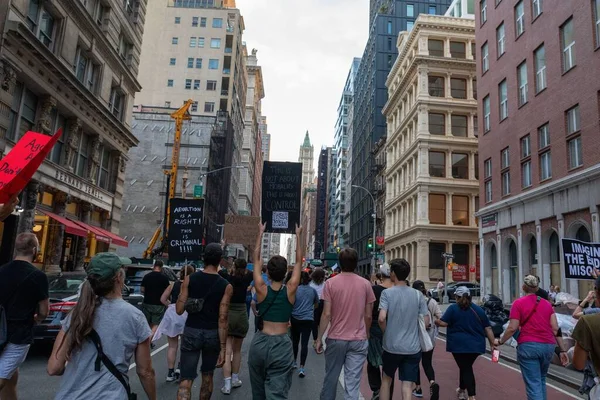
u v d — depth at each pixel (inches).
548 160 855.1
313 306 353.1
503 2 1055.0
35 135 182.9
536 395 220.5
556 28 831.7
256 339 190.2
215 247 221.9
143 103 2664.9
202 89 2691.9
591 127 718.5
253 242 443.2
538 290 257.6
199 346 208.1
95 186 975.6
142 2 1195.9
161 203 1983.3
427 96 1715.1
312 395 285.4
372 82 2822.3
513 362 438.6
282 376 187.3
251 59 3941.9
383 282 273.1
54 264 826.2
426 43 1792.6
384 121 2691.9
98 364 115.0
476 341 255.8
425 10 2896.2
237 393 281.0
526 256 919.0
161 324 311.3
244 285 296.5
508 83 1016.9
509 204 973.8
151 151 2041.1
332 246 5009.8
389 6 3036.4
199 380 316.5
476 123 1736.0
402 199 1878.7
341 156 4490.7
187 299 211.9
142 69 2699.3
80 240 965.2
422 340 222.8
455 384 328.8
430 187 1659.7
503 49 1057.5
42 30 756.0
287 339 191.0
